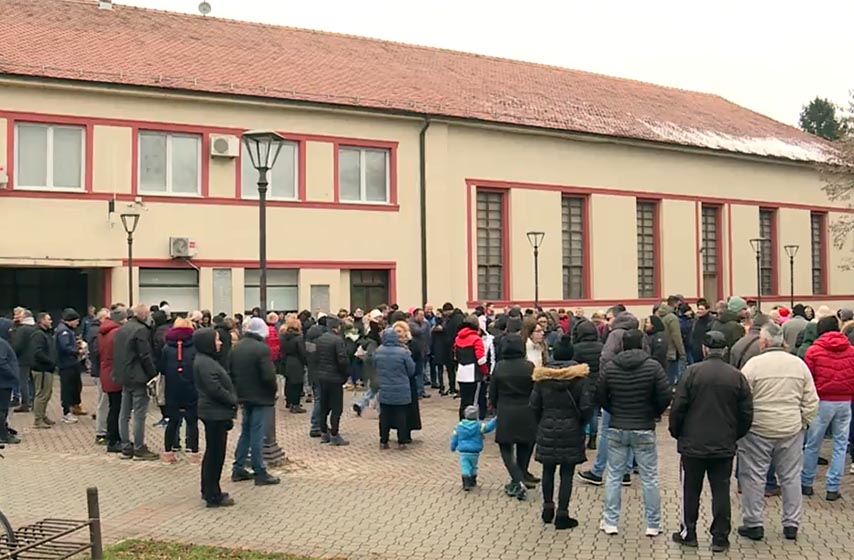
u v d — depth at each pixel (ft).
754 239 119.34
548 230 99.66
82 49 77.97
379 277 88.02
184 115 77.05
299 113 82.64
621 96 124.98
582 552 26.89
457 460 41.57
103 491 35.47
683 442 27.07
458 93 99.14
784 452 28.02
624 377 28.35
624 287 106.63
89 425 51.24
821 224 132.87
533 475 36.83
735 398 26.66
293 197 82.64
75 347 52.90
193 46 87.76
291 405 56.65
